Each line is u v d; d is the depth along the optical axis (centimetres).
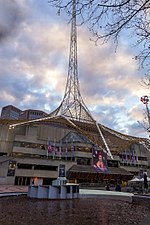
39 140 5303
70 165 4947
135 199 2255
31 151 5022
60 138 5909
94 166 5059
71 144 5409
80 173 4775
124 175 5391
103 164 5225
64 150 5453
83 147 5394
